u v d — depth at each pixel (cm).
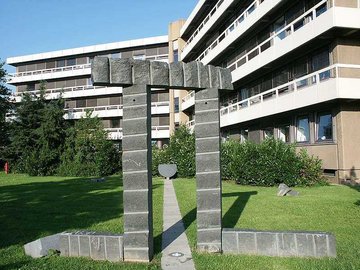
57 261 569
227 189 1466
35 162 3106
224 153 1958
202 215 616
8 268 534
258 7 2412
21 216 966
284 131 2234
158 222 860
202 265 536
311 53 1942
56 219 916
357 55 1722
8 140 4162
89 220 894
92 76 584
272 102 2144
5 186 2008
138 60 608
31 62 5906
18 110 3875
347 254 580
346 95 1576
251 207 1003
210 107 635
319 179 1579
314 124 1878
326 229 740
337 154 1686
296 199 1127
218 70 646
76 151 3095
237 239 605
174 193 1454
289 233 586
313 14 1762
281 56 2058
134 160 595
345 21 1586
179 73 623
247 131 2872
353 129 1667
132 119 603
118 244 585
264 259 563
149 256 577
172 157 2502
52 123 3225
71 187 1827
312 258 566
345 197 1155
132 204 588
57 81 5662
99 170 2900
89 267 540
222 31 3491
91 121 3131
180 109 4575
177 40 4806
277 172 1566
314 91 1734
